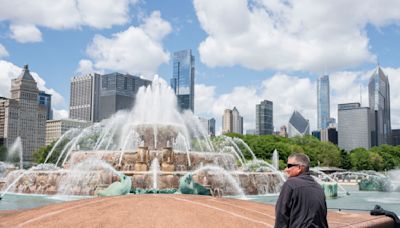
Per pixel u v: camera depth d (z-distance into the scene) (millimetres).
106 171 32906
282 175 39938
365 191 52219
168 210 6648
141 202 7047
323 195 5680
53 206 7613
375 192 49500
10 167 49250
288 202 5582
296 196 5555
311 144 144125
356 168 145625
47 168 39562
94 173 32844
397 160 163000
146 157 35969
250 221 6738
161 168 35344
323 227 5547
